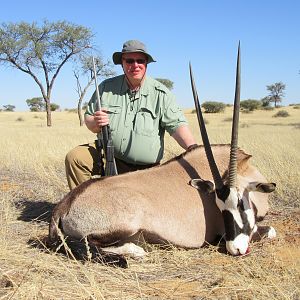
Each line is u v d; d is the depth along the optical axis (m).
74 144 7.88
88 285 2.04
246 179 2.63
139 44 2.90
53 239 2.52
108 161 2.88
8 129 15.51
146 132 2.97
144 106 2.98
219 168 2.71
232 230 2.38
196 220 2.55
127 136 2.99
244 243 2.37
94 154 3.10
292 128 15.03
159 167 2.66
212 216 2.59
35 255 2.42
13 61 22.08
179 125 2.97
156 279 2.16
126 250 2.40
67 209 2.47
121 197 2.42
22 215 3.34
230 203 2.39
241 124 18.47
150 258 2.40
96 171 3.13
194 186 2.48
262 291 1.95
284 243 2.65
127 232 2.39
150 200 2.47
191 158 2.72
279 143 7.07
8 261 2.31
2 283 2.04
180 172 2.64
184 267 2.31
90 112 3.09
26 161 5.75
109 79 3.13
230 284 2.06
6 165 5.59
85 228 2.40
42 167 4.96
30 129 15.52
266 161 5.04
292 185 4.05
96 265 2.29
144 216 2.43
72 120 29.03
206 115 34.53
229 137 8.67
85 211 2.41
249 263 2.30
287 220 3.15
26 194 4.00
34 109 54.62
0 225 2.92
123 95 3.03
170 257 2.42
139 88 3.00
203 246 2.59
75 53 22.12
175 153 6.07
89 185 2.50
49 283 2.04
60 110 56.97
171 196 2.53
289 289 2.00
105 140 2.89
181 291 2.02
